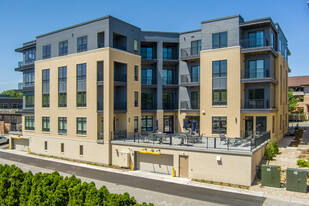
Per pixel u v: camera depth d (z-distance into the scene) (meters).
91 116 27.20
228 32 28.06
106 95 26.17
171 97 34.69
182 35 33.12
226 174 19.92
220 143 23.70
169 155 23.00
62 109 29.75
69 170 24.64
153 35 32.78
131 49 29.77
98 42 27.19
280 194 17.41
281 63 33.22
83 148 27.91
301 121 64.44
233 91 27.36
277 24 31.06
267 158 24.12
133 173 23.44
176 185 19.86
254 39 27.80
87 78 27.52
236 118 27.17
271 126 28.33
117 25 27.66
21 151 35.03
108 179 21.62
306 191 17.69
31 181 16.52
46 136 31.48
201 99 29.12
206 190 18.59
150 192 18.38
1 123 53.59
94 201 13.44
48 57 31.64
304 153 26.55
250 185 19.05
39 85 32.31
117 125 29.38
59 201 14.61
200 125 29.12
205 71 28.95
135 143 24.55
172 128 34.59
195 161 21.27
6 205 16.52
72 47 29.19
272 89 29.16
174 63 33.88
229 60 27.61
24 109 35.44
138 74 30.42
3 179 17.42
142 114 33.09
